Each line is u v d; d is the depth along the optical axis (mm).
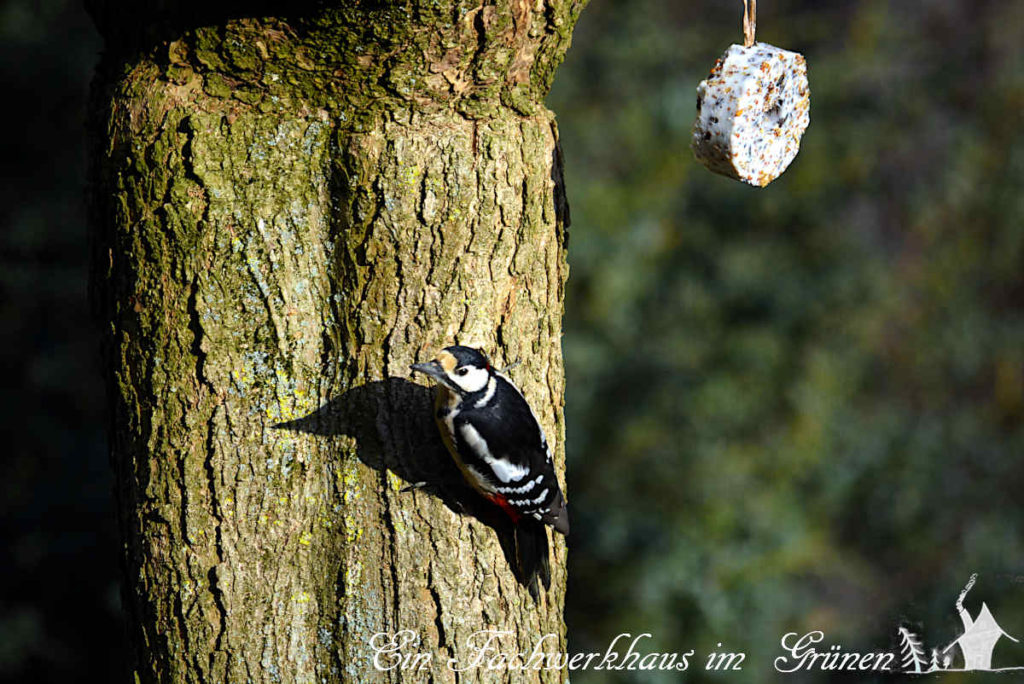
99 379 16344
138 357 5641
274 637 5730
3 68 15922
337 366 5746
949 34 18625
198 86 5539
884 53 17000
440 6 5320
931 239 18344
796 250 16156
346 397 5770
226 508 5656
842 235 16516
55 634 15969
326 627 5801
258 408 5660
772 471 15539
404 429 5840
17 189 16047
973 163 18016
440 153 5645
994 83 18453
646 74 15953
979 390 18484
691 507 15133
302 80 5539
